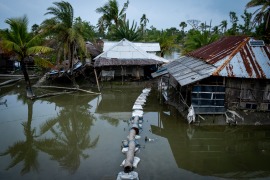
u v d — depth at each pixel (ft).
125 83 84.58
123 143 40.32
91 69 93.61
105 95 76.54
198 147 41.19
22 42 65.36
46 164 35.60
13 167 34.65
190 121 47.88
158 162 35.53
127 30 127.44
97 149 39.81
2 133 47.26
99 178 31.35
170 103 64.39
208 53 60.29
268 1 81.15
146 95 72.13
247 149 40.47
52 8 74.84
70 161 36.29
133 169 33.30
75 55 98.99
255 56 48.67
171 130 48.21
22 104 66.59
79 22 80.12
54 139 45.19
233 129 46.73
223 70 46.03
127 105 66.80
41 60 67.82
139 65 85.51
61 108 63.93
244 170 33.78
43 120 55.06
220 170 33.71
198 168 34.12
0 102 67.77
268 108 48.80
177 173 32.53
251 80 47.88
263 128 46.91
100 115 58.70
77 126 51.80
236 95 48.55
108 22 138.41
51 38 78.79
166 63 85.97
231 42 57.41
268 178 31.81
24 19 65.67
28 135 46.75
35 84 88.28
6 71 104.99
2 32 64.18
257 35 93.04
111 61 84.17
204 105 48.16
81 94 77.00
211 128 47.24
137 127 45.96
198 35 104.32
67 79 87.45
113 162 35.47
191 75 49.83
